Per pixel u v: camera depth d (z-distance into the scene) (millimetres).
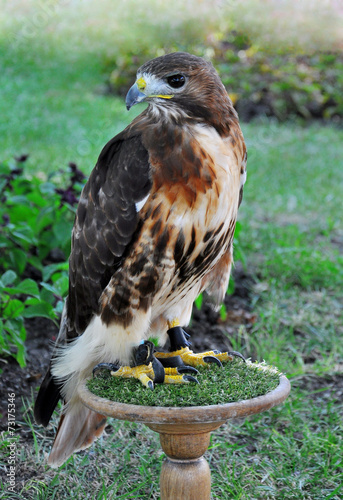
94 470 5227
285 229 10148
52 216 7156
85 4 24094
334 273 8602
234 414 3775
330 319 7703
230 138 4277
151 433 5680
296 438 5750
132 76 19516
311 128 17484
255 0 24422
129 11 23641
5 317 5977
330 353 7043
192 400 3855
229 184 4184
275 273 8672
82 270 4445
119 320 4234
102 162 4367
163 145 4062
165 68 4102
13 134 13898
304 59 21375
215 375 4242
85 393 4082
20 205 7434
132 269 4168
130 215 4133
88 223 4387
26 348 6707
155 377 4137
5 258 7324
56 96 17625
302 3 24453
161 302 4527
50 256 7973
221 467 5242
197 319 7656
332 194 12180
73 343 4594
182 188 4039
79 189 7656
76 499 4867
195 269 4430
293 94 18547
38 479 5059
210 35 22344
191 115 4121
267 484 5117
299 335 7484
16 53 20688
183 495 4012
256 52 21375
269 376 4238
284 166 13922
